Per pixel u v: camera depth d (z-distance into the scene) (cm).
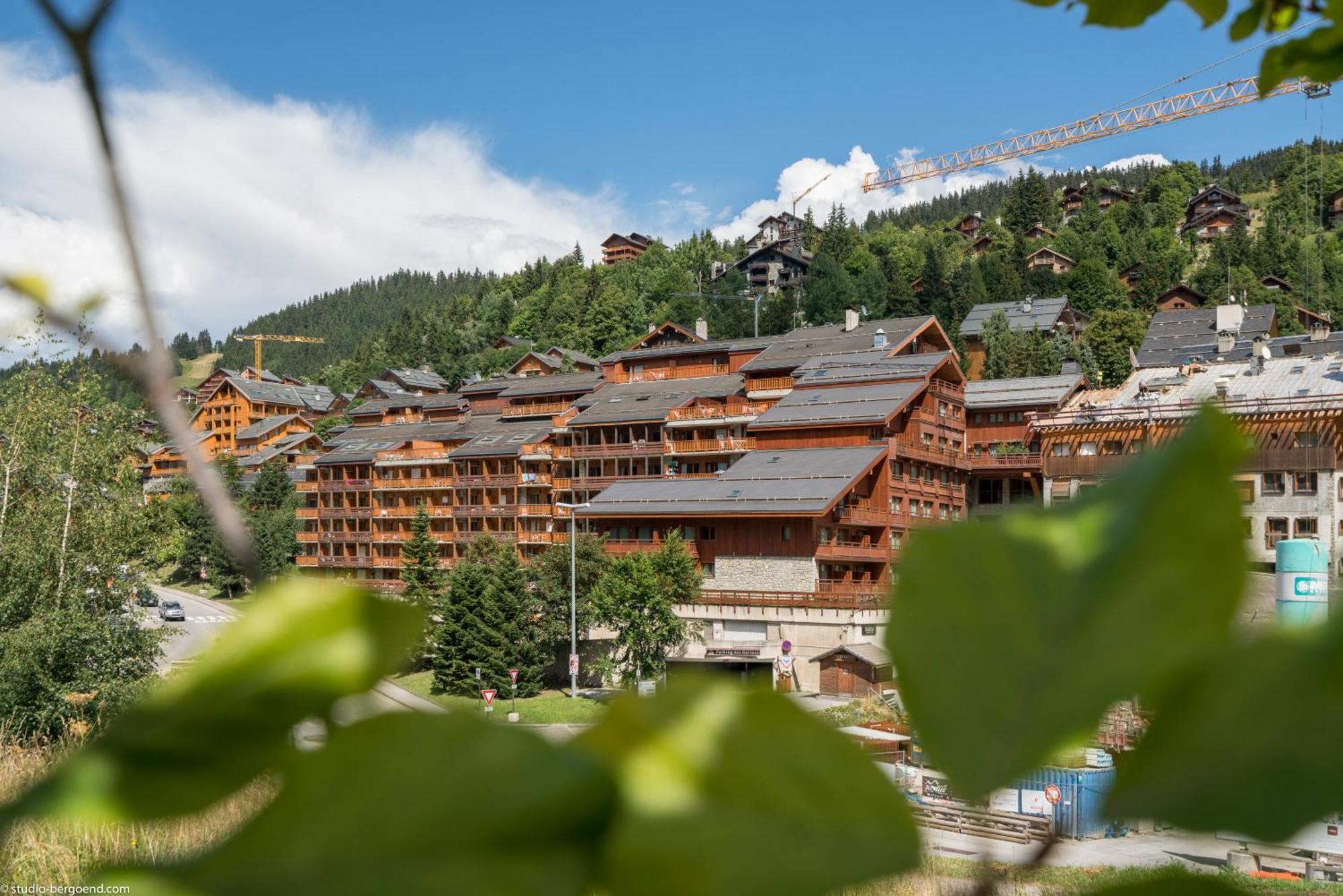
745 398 6159
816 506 4550
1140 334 10888
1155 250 17100
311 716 32
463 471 6919
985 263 14525
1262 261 14975
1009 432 5953
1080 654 33
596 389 7106
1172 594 33
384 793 30
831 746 33
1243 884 28
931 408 5378
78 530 2642
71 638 1930
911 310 13475
